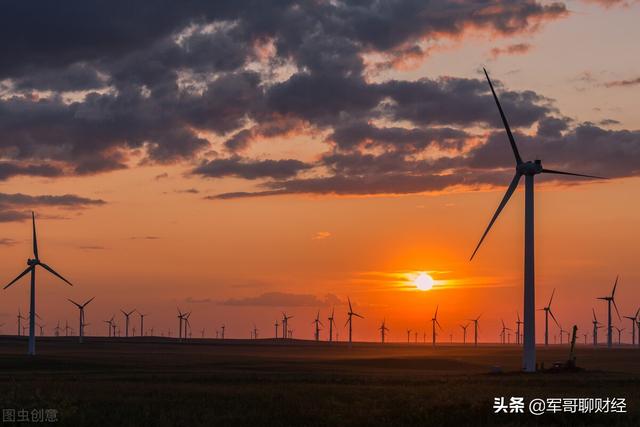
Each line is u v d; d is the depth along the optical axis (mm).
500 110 100625
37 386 66000
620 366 136750
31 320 166250
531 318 96500
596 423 47562
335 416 47500
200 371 106562
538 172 98438
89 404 52062
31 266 167125
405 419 47750
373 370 123062
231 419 46750
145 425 44812
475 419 48250
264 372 104250
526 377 85250
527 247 97562
